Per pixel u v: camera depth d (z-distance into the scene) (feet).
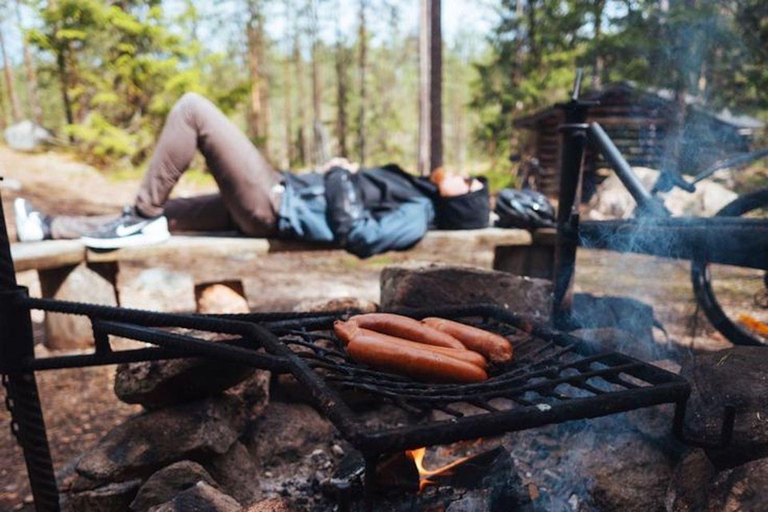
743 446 4.33
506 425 3.52
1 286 5.36
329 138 109.91
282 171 12.95
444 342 4.73
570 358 6.79
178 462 6.12
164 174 11.75
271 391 7.99
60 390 11.47
